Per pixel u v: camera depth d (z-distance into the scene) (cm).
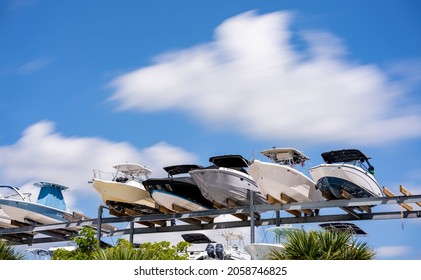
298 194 2803
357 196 2728
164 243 2005
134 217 3112
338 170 2650
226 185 2831
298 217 2902
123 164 3159
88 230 2183
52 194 3519
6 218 3647
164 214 3044
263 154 2803
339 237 1509
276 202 2808
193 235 2828
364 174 2669
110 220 3150
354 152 2688
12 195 3541
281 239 2397
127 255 1628
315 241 1512
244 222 3025
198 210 3108
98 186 3112
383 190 2661
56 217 3497
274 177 2727
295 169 2756
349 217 2800
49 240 3619
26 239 3612
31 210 3412
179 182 3008
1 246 1761
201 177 2836
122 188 3089
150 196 3127
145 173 3203
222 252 2505
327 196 2748
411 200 2544
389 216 2711
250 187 2872
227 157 2853
